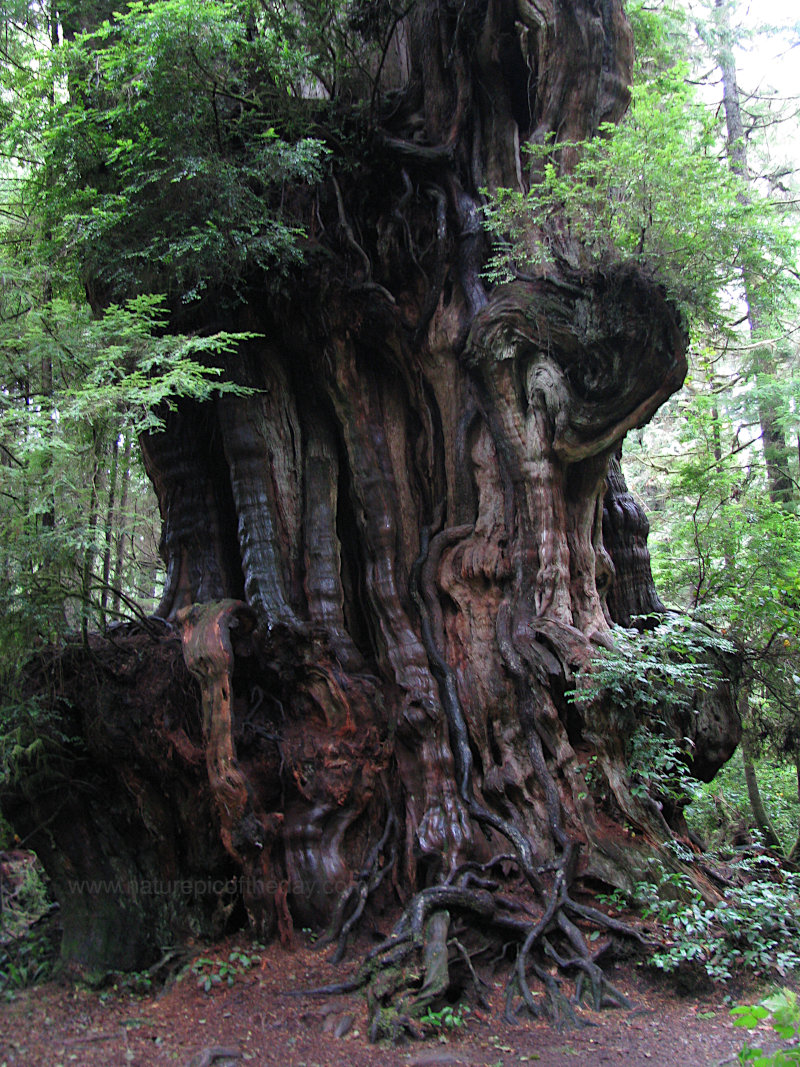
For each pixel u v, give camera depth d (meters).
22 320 8.23
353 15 10.91
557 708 8.91
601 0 10.07
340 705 8.83
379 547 9.95
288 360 10.58
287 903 7.91
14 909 9.26
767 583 11.42
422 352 10.41
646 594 11.11
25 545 7.86
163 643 8.73
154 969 7.54
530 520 9.64
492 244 10.09
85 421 7.57
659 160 8.31
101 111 9.52
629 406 9.29
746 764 12.31
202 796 8.06
